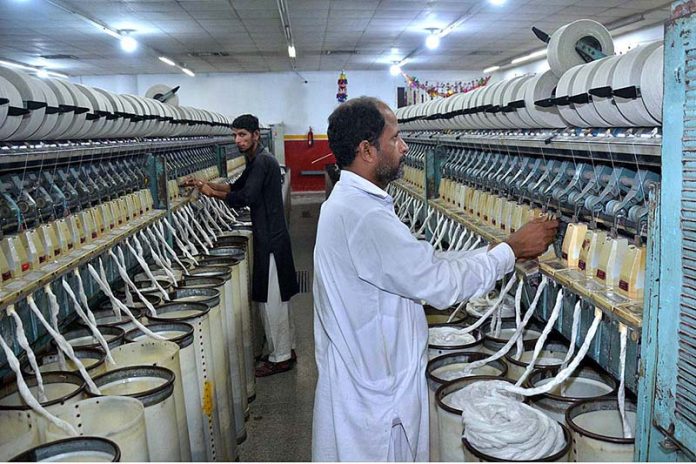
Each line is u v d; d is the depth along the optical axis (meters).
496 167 3.40
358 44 12.15
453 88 8.88
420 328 1.82
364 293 1.69
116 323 2.50
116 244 2.83
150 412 1.82
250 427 3.39
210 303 2.70
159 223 3.54
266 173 3.83
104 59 13.23
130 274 3.20
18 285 1.89
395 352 1.74
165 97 5.40
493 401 1.70
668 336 1.31
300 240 8.95
